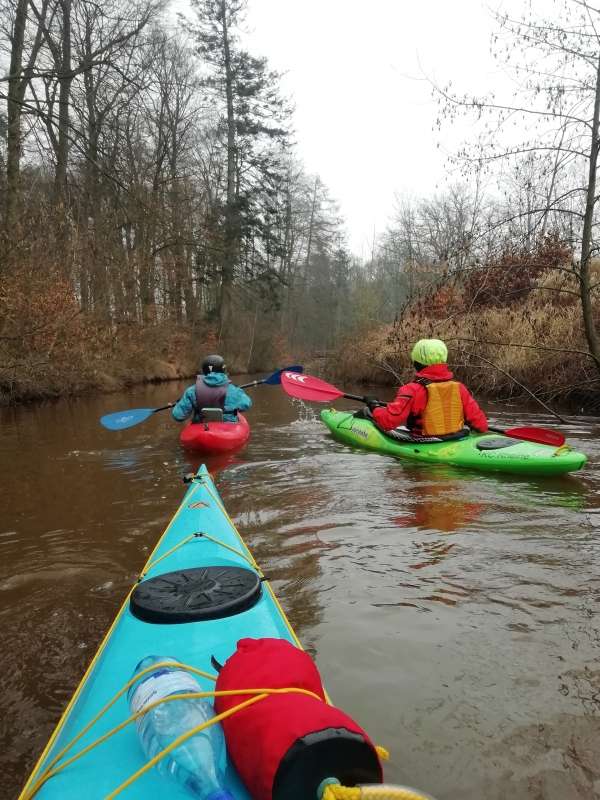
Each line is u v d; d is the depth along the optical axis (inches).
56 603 115.3
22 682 89.4
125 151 526.6
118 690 66.0
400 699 81.2
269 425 346.3
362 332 734.5
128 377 697.0
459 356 451.2
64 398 533.6
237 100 1002.1
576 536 141.3
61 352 526.9
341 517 160.4
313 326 1609.3
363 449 262.2
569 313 397.7
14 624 107.2
